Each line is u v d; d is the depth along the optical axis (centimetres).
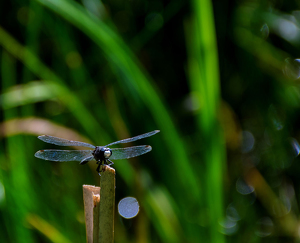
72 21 66
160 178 71
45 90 69
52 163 71
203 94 65
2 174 67
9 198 66
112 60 67
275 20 73
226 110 73
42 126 68
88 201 59
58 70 73
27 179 68
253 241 71
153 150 71
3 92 70
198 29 65
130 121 73
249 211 72
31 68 69
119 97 73
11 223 67
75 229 68
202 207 67
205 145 66
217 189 66
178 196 70
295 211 72
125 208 69
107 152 63
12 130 67
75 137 69
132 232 70
